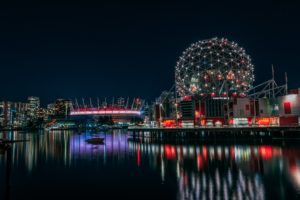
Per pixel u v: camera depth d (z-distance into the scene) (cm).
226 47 10219
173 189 3089
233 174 3681
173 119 9756
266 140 7806
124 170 4284
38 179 3803
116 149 7400
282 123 8450
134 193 3027
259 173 3697
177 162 4791
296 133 7781
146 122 13750
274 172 3731
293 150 5747
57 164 5019
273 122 8594
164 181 3469
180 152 6094
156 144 8212
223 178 3478
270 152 5544
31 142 10925
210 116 9169
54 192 3169
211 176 3616
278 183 3162
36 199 2939
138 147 7688
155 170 4188
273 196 2711
